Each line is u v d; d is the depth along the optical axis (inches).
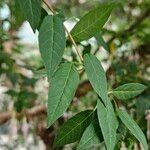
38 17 9.0
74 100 23.0
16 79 22.3
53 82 8.9
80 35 9.7
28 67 21.7
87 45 14.1
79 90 23.2
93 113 9.9
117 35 22.7
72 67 9.2
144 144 9.5
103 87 9.1
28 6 9.0
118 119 10.0
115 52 22.4
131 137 11.7
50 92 8.8
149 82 18.8
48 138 23.3
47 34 8.9
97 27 9.7
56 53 8.8
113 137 9.0
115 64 19.4
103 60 22.1
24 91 22.0
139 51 22.7
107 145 8.9
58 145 10.1
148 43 22.8
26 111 24.1
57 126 22.3
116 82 18.7
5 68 23.5
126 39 23.0
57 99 8.8
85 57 9.3
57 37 9.0
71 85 9.0
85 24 9.7
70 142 10.1
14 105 22.1
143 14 24.4
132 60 21.7
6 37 22.6
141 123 16.0
